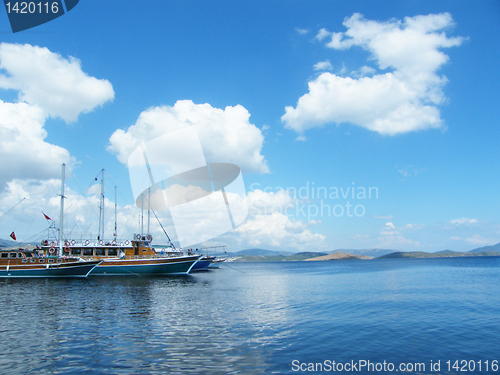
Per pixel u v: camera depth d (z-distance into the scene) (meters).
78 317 29.89
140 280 69.38
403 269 146.38
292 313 32.72
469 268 145.38
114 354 19.48
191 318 29.70
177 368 17.42
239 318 29.91
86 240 82.25
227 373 16.83
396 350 20.70
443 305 38.22
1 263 70.94
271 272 139.38
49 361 18.34
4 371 16.91
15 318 29.41
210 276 93.50
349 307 36.75
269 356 19.42
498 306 37.41
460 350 20.81
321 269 174.00
